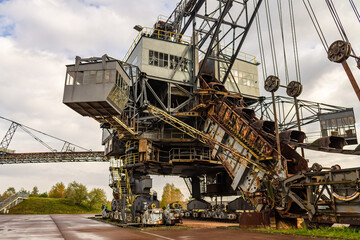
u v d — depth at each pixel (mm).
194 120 31047
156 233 15852
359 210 12844
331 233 12516
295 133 19766
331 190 14102
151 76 29062
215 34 27453
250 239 12305
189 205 35969
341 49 14375
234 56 29172
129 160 31531
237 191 29344
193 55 31203
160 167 31500
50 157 73125
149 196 25781
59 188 112250
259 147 21484
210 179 37875
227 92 27688
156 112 28281
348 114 34969
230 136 24969
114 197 29594
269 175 19828
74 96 21547
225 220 26797
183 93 31266
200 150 31156
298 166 19000
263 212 18062
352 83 14133
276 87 19219
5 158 73188
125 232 16703
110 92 21438
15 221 30375
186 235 14469
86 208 83625
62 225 23469
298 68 20297
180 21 36531
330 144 17406
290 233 13945
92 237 13992
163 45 30781
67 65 22453
